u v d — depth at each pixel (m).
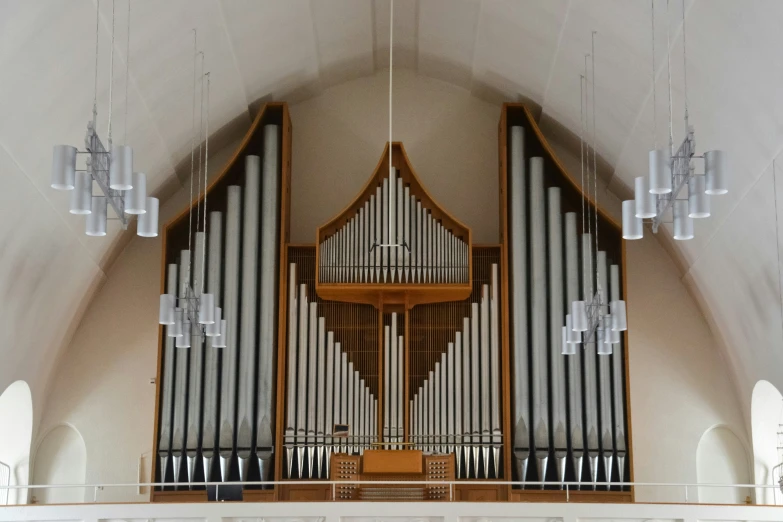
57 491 16.97
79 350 17.53
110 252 17.17
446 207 18.55
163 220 18.44
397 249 17.25
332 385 17.00
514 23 15.95
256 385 16.88
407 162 17.73
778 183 13.05
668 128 14.85
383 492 14.12
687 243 16.52
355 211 17.56
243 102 17.70
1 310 13.94
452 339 17.41
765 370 15.77
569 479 16.55
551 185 18.19
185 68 15.28
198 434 16.58
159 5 13.26
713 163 9.88
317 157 18.77
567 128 18.02
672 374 17.61
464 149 18.81
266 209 17.66
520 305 17.39
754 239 14.28
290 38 16.62
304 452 16.72
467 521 13.38
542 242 17.61
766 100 12.28
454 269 17.20
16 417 16.69
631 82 14.88
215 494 14.80
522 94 18.11
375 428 16.81
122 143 15.36
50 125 12.96
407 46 18.56
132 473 17.08
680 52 13.13
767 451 17.16
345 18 16.98
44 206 13.65
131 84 14.33
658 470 17.27
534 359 17.08
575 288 17.31
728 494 17.16
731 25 11.88
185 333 14.30
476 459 16.73
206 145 18.12
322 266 17.22
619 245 17.66
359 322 17.45
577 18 14.54
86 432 17.22
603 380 16.77
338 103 18.97
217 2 14.30
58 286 15.59
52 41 11.84
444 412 16.95
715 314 16.95
